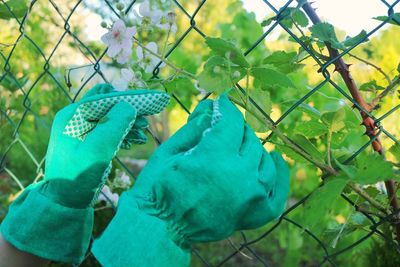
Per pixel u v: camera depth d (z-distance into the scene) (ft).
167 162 1.77
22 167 7.09
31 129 6.96
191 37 8.30
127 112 1.91
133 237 1.68
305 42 2.02
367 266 3.51
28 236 2.00
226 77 1.95
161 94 1.98
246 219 1.72
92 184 1.96
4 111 3.66
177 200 1.68
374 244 3.40
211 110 1.90
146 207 1.74
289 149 2.10
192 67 5.48
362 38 1.89
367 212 2.07
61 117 2.00
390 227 2.29
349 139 3.85
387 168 1.74
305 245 6.43
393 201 2.05
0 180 7.09
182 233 1.72
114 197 2.97
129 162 9.77
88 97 1.98
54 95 6.08
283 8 1.93
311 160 2.01
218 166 1.66
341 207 3.60
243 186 1.66
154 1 2.51
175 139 1.87
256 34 5.56
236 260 6.90
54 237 2.02
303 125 2.10
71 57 6.15
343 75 2.06
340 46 1.91
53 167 2.01
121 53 2.19
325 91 4.76
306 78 4.78
